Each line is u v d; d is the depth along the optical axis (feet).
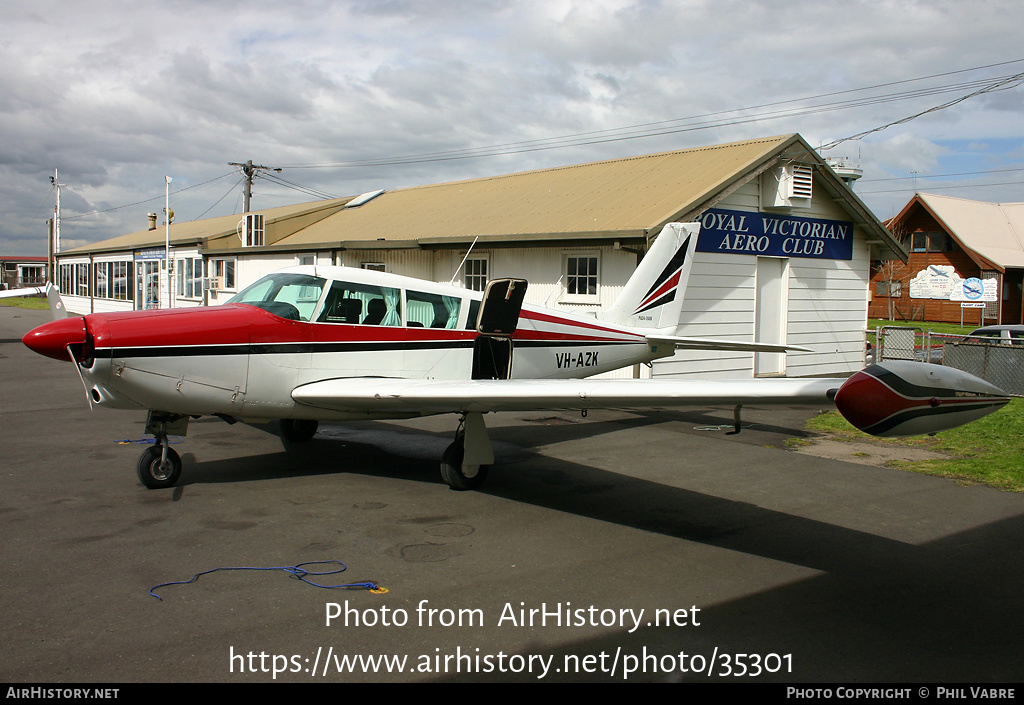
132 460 21.50
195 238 68.95
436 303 21.62
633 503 18.21
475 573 13.38
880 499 18.84
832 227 43.83
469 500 18.20
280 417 19.65
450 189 60.64
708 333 38.04
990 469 21.90
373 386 18.25
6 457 21.74
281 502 17.57
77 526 15.43
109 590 12.17
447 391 16.72
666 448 25.03
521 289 21.93
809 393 11.85
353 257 47.44
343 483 19.52
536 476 20.84
